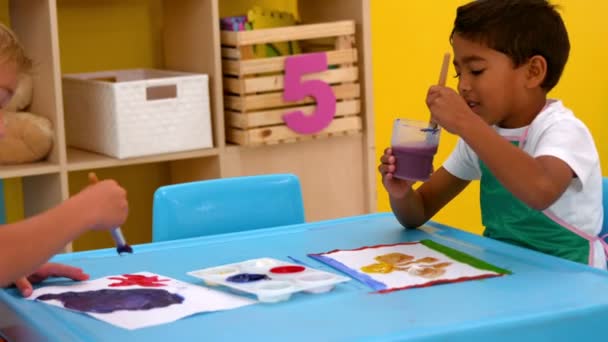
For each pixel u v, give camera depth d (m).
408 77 3.17
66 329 1.07
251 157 2.51
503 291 1.16
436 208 1.65
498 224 1.59
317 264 1.35
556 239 1.50
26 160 2.32
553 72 1.52
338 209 2.64
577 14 3.50
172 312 1.10
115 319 1.09
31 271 1.07
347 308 1.10
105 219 1.12
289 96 2.47
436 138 1.47
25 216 2.58
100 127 2.40
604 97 3.62
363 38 2.58
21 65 1.19
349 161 2.64
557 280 1.22
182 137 2.40
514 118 1.53
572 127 1.45
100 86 2.36
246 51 2.41
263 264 1.31
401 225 1.61
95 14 2.69
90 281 1.28
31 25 2.37
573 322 1.07
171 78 2.36
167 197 1.75
